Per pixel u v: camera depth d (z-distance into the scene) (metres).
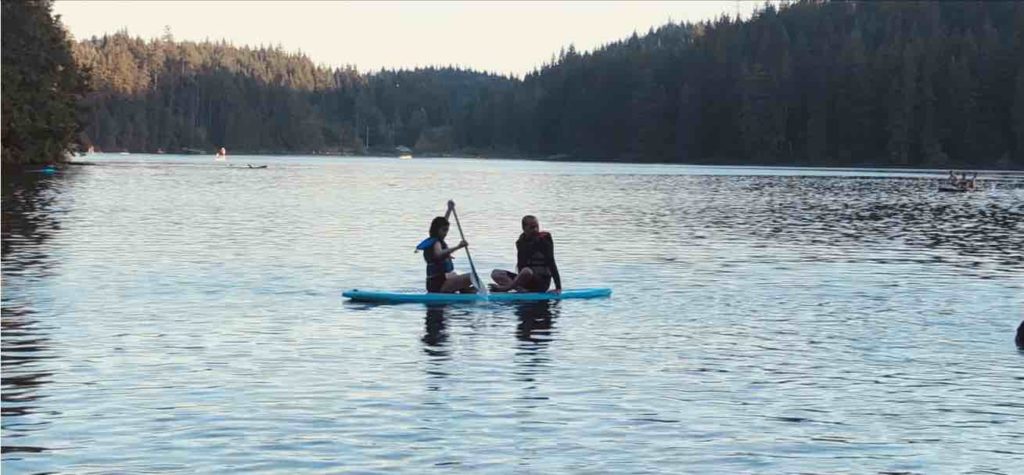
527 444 10.80
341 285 22.62
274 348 15.56
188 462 10.09
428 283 20.98
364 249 30.34
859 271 26.62
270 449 10.53
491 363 14.69
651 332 17.34
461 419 11.70
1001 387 13.58
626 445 10.82
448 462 10.20
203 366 14.23
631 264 27.66
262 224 39.12
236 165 138.75
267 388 13.03
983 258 30.27
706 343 16.42
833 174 126.19
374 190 70.31
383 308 19.53
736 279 24.70
